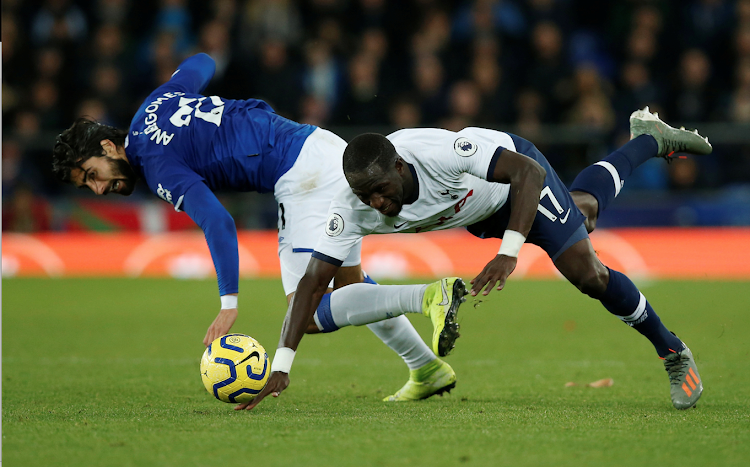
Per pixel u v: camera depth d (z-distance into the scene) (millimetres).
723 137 25469
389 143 7527
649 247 24797
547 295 21562
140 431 7305
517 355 13445
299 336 8227
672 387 8852
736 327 16172
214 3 31859
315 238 9570
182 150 9664
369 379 11328
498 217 9219
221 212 8930
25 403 9227
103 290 23141
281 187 9742
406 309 8703
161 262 26609
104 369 12078
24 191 26859
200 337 15578
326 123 27234
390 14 30875
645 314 8898
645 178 25312
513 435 7098
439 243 25203
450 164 7996
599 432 7234
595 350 13844
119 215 26859
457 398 9836
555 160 25812
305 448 6605
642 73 27312
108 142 9898
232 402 8539
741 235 24547
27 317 18250
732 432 7250
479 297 21203
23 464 6199
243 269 26219
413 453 6445
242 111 10031
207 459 6281
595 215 10156
